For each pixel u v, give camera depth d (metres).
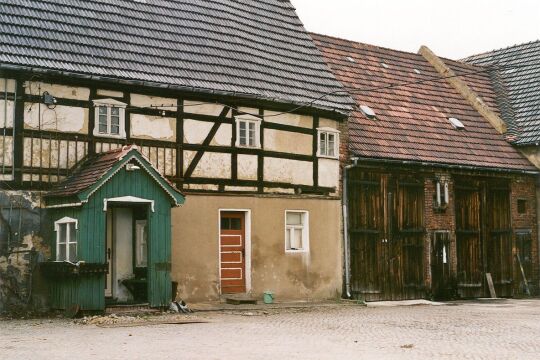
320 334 14.24
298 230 22.28
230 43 21.78
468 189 26.92
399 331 15.12
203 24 21.67
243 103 20.84
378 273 23.94
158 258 17.50
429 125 27.31
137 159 17.11
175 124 19.38
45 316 16.72
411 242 25.00
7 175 16.72
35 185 17.06
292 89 22.09
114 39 19.09
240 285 20.73
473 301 25.62
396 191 24.78
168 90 19.23
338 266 22.91
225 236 20.58
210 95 20.03
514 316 19.08
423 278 25.22
